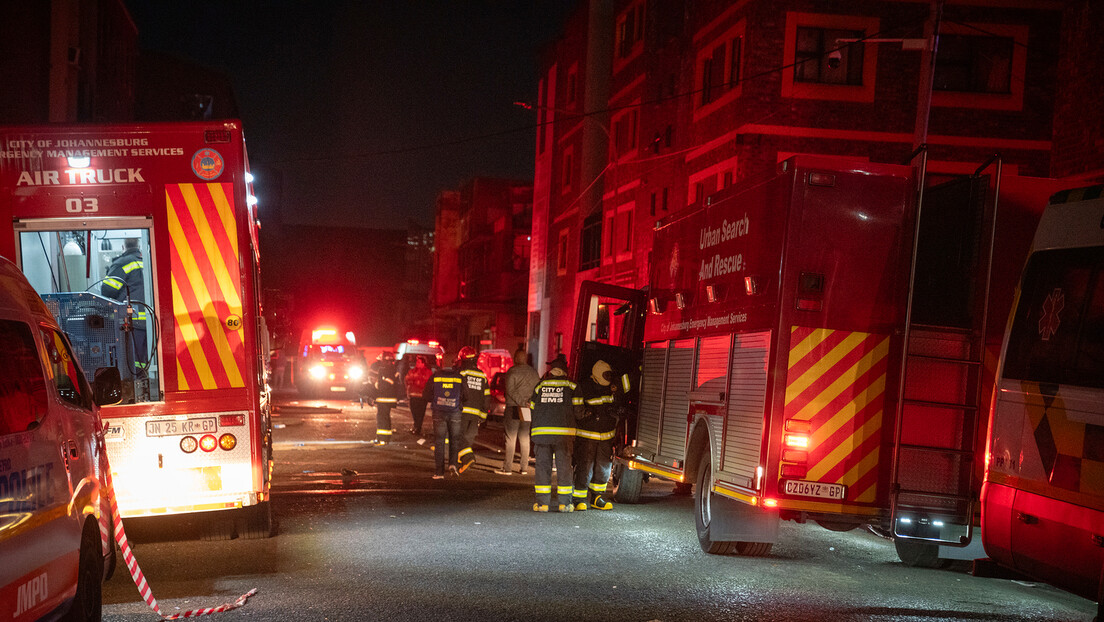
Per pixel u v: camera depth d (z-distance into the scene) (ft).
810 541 33.53
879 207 26.08
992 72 74.08
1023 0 73.61
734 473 27.71
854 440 25.86
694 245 33.78
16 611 14.46
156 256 26.27
